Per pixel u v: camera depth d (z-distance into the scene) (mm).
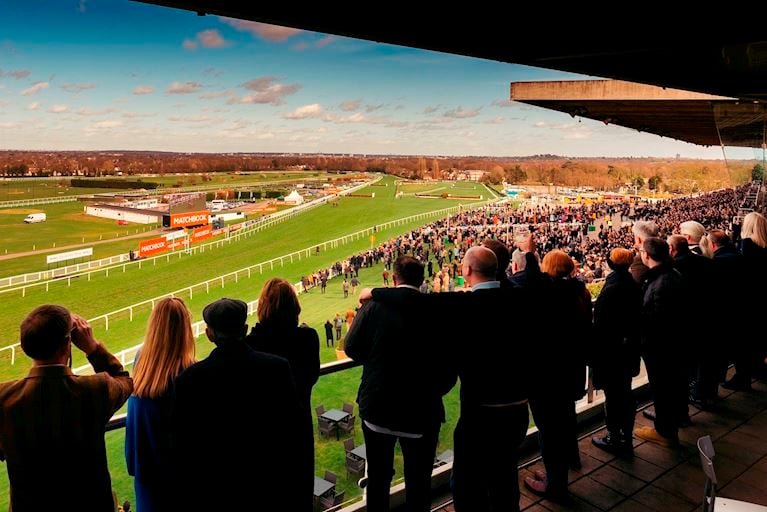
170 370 2789
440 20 2510
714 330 5375
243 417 2541
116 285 46594
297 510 2736
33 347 2311
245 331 2680
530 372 3410
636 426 5195
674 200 107188
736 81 3971
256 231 79812
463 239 57969
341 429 6672
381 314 3211
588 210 88312
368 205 122500
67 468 2340
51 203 140500
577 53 3098
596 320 4480
